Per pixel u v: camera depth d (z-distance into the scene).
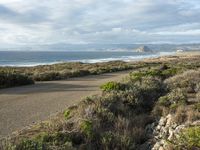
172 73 25.20
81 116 9.25
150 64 59.75
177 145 6.60
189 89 15.27
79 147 6.74
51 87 21.02
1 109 12.80
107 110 9.88
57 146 6.38
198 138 6.63
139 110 11.31
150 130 8.70
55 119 9.97
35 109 12.82
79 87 20.91
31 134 8.28
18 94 17.39
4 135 8.74
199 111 9.91
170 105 11.34
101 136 7.36
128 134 7.70
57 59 147.12
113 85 15.10
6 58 154.62
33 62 115.19
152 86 15.88
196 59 81.81
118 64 61.56
